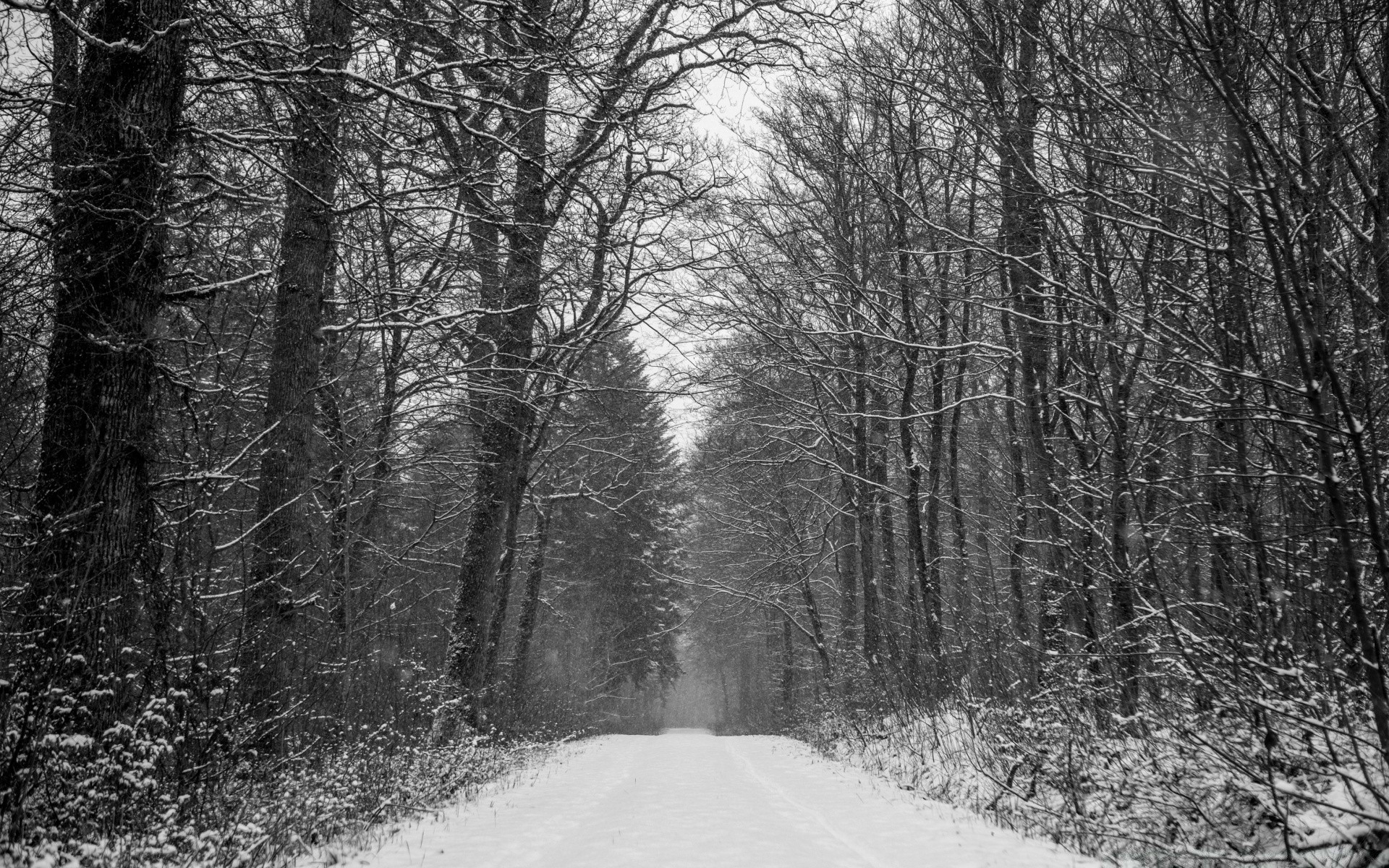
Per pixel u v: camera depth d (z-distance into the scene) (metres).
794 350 21.05
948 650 16.83
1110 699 9.78
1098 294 10.52
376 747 10.95
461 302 14.92
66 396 7.59
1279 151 6.43
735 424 26.84
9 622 6.78
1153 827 7.97
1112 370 9.47
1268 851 6.76
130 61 7.94
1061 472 12.58
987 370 19.48
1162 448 9.05
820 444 27.45
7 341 7.92
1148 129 7.20
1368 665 5.71
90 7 8.20
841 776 15.59
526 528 37.16
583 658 44.44
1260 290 7.56
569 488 28.44
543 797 12.60
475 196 11.87
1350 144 7.16
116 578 7.35
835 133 18.77
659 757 21.00
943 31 11.45
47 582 6.89
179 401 9.53
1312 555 7.14
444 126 11.46
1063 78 9.44
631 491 36.16
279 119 10.21
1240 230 6.70
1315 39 7.16
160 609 7.75
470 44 11.19
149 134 7.91
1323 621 6.79
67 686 6.43
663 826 9.56
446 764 12.69
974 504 28.58
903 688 17.61
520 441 18.55
